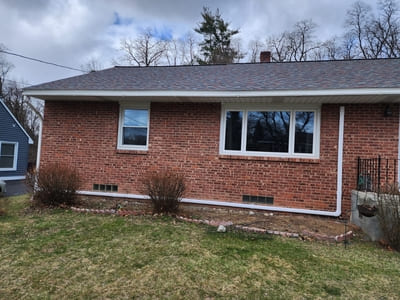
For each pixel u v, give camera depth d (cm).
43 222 498
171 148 680
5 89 2662
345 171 582
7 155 1552
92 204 647
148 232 446
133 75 809
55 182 619
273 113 635
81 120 729
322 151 596
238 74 741
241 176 637
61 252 361
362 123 578
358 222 496
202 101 658
